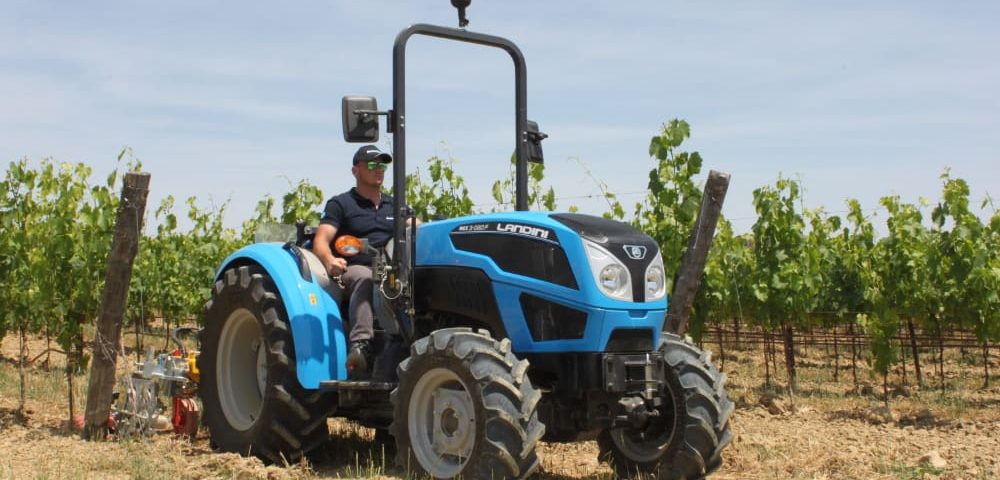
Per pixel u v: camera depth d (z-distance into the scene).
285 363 5.54
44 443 6.45
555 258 4.78
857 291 14.84
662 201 9.98
